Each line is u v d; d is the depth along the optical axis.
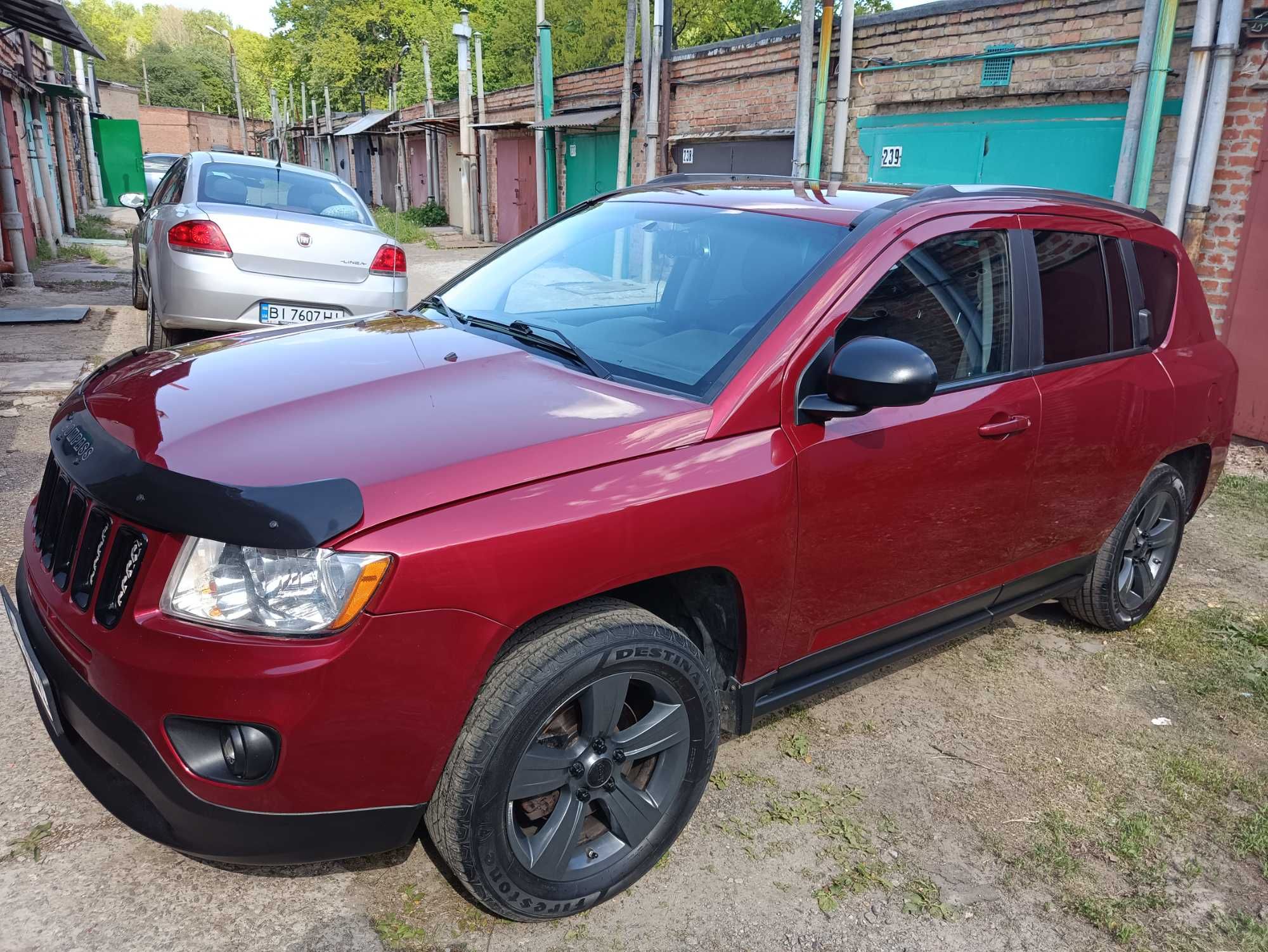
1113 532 3.88
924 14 9.71
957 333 2.97
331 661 1.87
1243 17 6.88
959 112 9.48
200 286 6.24
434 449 2.12
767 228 3.00
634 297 3.05
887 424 2.73
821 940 2.37
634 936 2.34
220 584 1.89
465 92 24.70
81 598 2.11
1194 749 3.37
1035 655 4.03
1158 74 7.30
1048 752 3.30
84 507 2.19
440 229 29.39
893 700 3.59
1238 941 2.48
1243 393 7.32
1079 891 2.62
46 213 16.70
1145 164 7.51
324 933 2.28
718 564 2.38
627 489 2.20
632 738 2.34
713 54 13.42
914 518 2.87
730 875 2.58
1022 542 3.34
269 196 7.09
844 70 10.52
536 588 2.06
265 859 2.03
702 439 2.38
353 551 1.89
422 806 2.09
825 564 2.68
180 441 2.15
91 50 15.30
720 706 2.71
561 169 20.42
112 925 2.25
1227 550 5.35
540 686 2.08
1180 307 3.96
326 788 1.96
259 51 105.94
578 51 43.81
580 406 2.39
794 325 2.58
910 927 2.44
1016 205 3.26
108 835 2.55
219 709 1.86
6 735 2.94
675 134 14.77
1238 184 7.11
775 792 2.95
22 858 2.44
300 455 2.07
